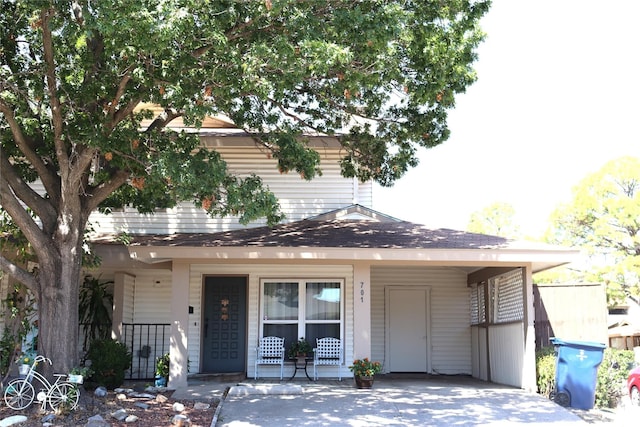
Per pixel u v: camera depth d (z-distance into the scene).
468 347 16.53
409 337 16.55
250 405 10.30
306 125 12.88
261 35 9.44
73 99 9.52
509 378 13.35
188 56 8.91
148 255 12.04
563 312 14.38
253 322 14.23
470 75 10.80
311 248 12.11
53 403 8.98
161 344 15.33
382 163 13.14
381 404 10.48
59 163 9.83
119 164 9.77
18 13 9.96
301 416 9.55
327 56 8.42
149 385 12.80
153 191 9.85
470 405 10.49
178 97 8.98
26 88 9.95
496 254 12.15
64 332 9.59
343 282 14.39
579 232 28.88
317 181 15.80
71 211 9.87
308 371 14.12
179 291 12.36
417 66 10.38
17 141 9.91
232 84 9.12
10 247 12.21
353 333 13.35
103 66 9.82
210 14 8.66
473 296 16.44
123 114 9.95
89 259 12.08
